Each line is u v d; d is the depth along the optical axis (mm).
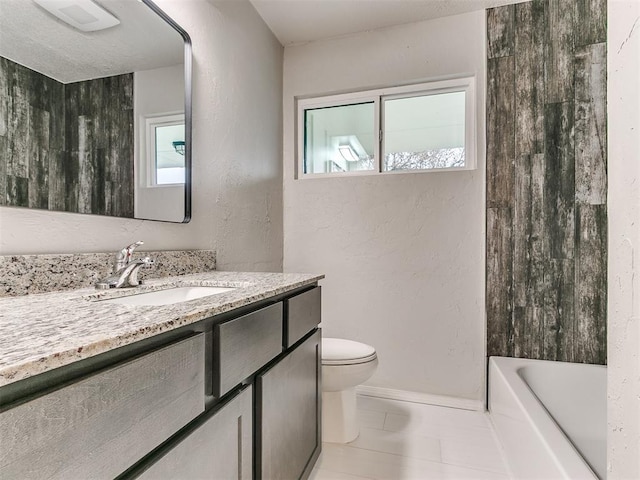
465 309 2072
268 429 975
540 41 1955
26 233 906
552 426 1211
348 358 1618
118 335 498
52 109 962
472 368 2053
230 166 1790
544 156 1942
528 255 1969
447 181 2115
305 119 2500
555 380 1837
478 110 2070
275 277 1321
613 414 610
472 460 1531
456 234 2096
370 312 2244
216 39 1678
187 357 650
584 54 1887
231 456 810
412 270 2172
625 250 568
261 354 950
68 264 974
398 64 2213
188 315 640
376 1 1985
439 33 2139
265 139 2168
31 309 680
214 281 1192
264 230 2150
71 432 435
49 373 424
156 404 571
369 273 2252
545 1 1951
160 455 585
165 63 1352
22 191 889
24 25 896
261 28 2123
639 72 529
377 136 2318
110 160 1135
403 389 2168
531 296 1963
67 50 1003
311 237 2371
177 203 1416
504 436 1606
